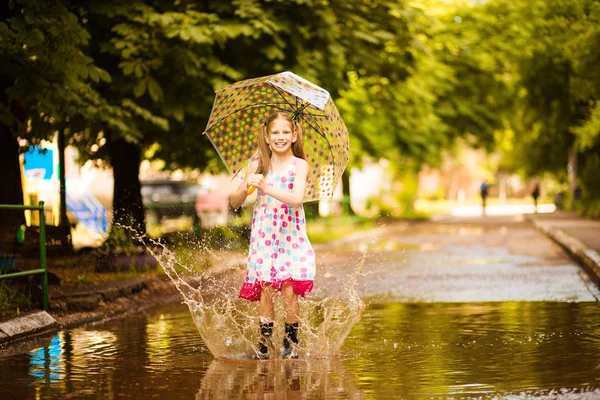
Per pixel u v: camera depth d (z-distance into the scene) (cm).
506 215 5503
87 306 1214
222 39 1620
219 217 3070
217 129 850
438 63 3341
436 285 1485
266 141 809
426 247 2603
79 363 789
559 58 2678
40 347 895
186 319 1124
